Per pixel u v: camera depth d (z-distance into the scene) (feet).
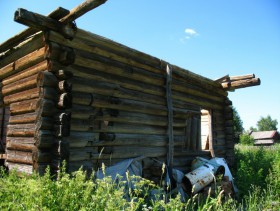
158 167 23.26
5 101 23.67
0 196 10.66
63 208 10.20
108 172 20.33
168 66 27.48
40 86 18.21
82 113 19.76
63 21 18.07
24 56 21.66
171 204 11.05
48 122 17.97
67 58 18.33
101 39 21.20
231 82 35.50
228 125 37.81
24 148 19.57
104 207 10.16
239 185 27.40
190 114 30.45
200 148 33.17
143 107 24.52
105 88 21.38
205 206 13.29
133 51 23.81
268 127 344.28
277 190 23.02
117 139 22.07
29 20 16.78
